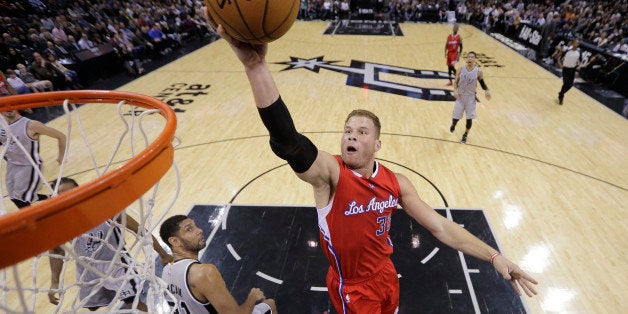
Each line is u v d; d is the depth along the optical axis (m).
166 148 1.35
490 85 10.09
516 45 15.16
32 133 3.80
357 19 22.50
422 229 4.61
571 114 8.17
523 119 7.92
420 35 17.20
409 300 3.70
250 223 4.80
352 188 1.52
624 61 9.49
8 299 3.23
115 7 14.51
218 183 5.68
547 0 20.81
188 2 18.81
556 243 4.46
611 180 5.73
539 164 6.18
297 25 19.97
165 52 14.05
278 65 12.06
